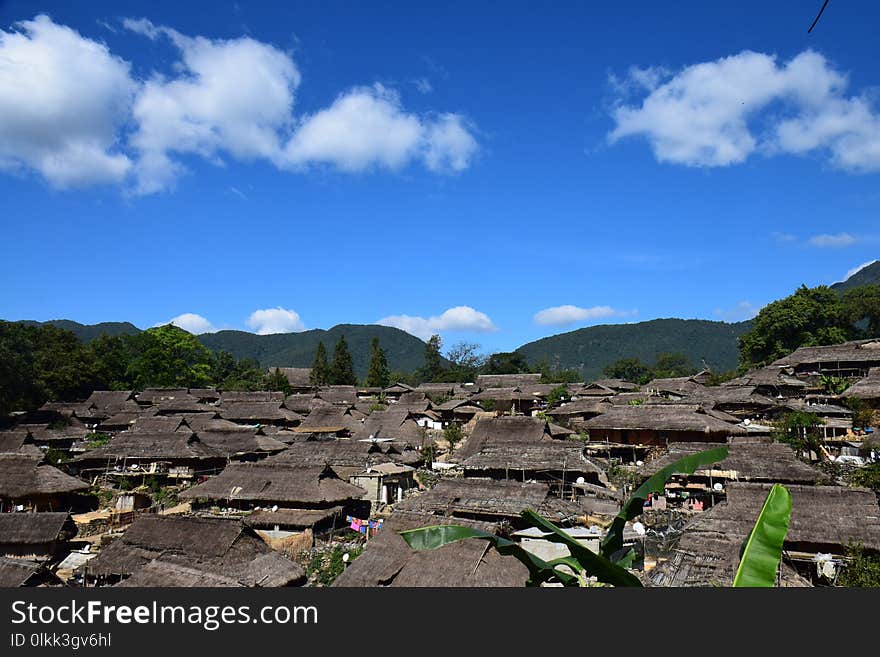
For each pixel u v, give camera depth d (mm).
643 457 41562
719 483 31078
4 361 61844
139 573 19594
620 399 59156
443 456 51875
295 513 32219
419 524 23125
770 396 53688
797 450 37031
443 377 122875
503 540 6094
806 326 72188
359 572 20969
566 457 35188
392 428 56219
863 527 21188
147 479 44250
